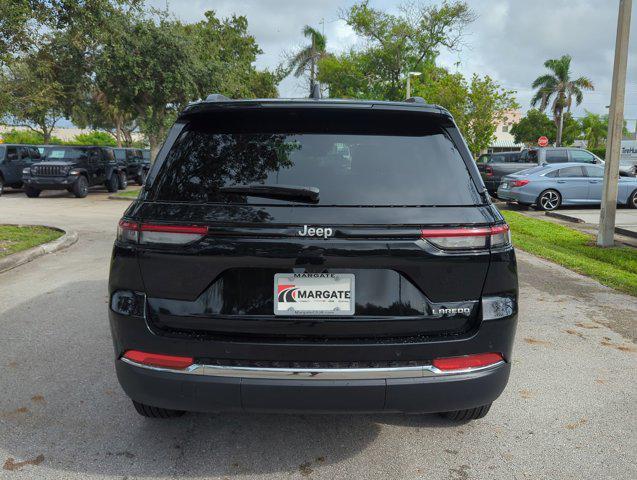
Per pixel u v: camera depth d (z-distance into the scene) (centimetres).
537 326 498
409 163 245
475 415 304
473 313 239
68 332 465
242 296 233
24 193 2239
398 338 234
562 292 629
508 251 243
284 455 279
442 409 240
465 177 247
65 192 2306
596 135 6881
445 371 235
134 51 1881
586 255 903
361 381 229
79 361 401
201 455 279
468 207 238
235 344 230
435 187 240
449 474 264
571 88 5319
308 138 250
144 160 2828
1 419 314
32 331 467
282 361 231
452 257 232
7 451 280
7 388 355
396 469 268
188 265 232
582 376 384
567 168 1612
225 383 230
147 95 2042
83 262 765
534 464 273
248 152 247
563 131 6494
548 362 410
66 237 930
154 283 237
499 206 1839
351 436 299
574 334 476
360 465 271
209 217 231
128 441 292
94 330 471
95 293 593
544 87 5419
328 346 229
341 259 228
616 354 428
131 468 267
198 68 1970
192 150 251
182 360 234
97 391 352
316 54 4453
